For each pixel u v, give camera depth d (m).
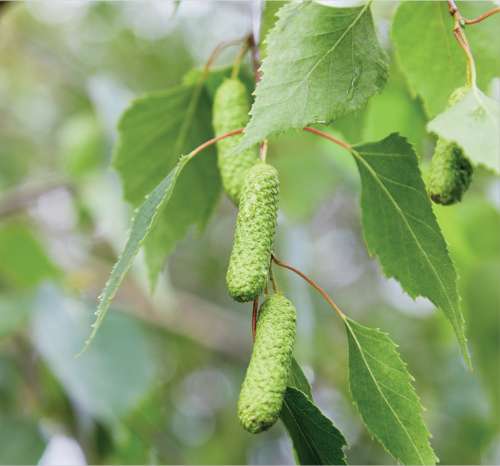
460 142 0.33
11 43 0.93
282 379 0.34
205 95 0.41
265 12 0.39
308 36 0.35
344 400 0.79
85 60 0.94
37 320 0.49
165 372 0.88
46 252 0.59
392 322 0.87
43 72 0.95
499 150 0.33
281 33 0.35
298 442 0.36
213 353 0.87
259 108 0.35
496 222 0.55
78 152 0.59
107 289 0.34
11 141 0.92
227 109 0.38
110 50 0.92
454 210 0.54
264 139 0.35
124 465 0.53
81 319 0.50
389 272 0.37
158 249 0.42
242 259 0.35
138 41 0.89
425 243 0.36
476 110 0.34
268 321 0.35
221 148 0.38
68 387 0.48
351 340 0.36
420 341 0.83
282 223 0.62
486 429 0.72
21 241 0.59
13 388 0.58
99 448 0.53
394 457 0.36
